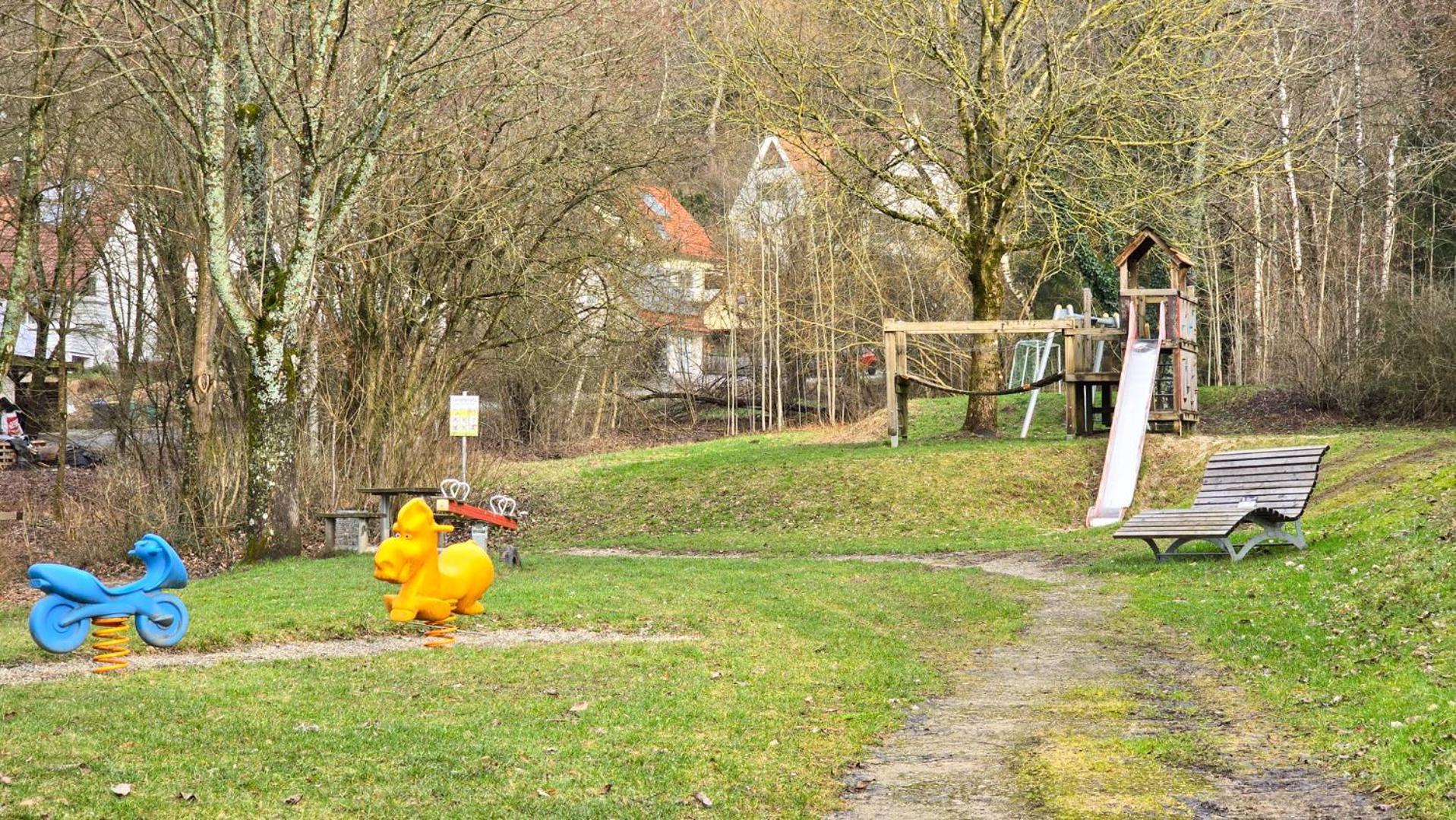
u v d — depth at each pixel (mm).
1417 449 24609
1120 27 31500
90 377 48281
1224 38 30406
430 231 24812
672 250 38500
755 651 11672
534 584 15555
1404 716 8633
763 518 26297
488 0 20359
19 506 31844
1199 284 46406
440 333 28203
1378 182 41562
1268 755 8336
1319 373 34625
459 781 7387
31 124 25219
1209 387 37562
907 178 33719
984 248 32062
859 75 33031
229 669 10516
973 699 10430
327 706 9125
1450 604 11773
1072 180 32344
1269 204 43219
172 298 27500
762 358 52125
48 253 38469
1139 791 7645
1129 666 11727
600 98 24844
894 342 31312
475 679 10266
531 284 26344
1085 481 27438
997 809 7375
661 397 55312
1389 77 39906
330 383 26016
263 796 6934
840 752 8625
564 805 7098
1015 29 31328
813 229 48281
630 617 13211
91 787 6816
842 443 33969
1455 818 6602
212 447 24391
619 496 29000
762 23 31625
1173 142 29547
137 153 26859
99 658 10438
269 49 20078
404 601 12297
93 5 21812
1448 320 32344
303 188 19750
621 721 8969
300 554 20484
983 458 28438
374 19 23734
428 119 23906
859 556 22203
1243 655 11719
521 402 48312
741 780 7832
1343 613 12609
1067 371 30406
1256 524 18234
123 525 24141
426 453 25797
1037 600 16078
